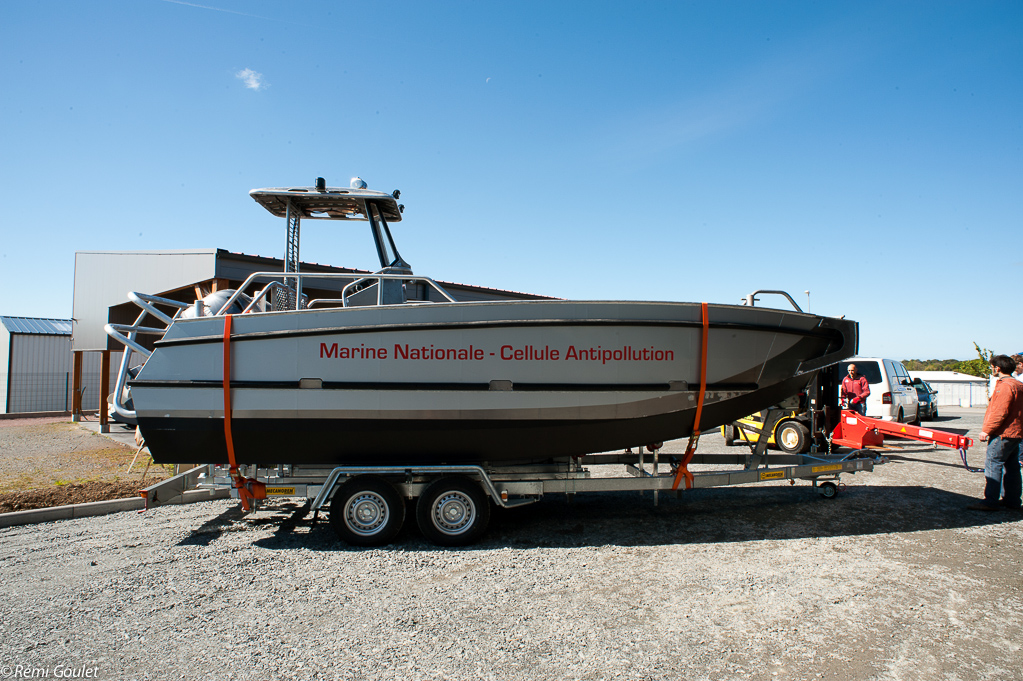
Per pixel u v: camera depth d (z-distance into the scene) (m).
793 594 3.68
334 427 4.80
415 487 4.91
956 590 3.74
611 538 5.00
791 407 6.15
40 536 5.09
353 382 4.78
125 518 5.71
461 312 4.84
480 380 4.86
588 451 5.24
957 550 4.57
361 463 5.00
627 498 6.59
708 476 5.48
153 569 4.21
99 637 3.13
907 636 3.10
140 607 3.53
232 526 5.43
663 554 4.53
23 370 18.64
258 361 4.78
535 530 5.28
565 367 4.92
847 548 4.64
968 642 3.03
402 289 6.32
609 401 4.97
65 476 7.27
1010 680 2.66
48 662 2.85
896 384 11.83
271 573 4.14
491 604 3.55
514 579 3.99
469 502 4.87
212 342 4.77
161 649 2.99
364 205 6.55
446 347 4.84
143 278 12.20
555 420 4.94
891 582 3.88
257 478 5.07
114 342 13.16
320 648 2.99
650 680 2.65
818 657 2.87
